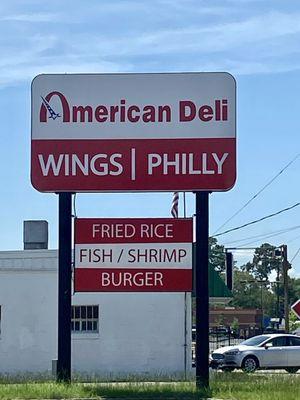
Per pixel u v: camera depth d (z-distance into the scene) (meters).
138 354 31.70
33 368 32.09
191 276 19.08
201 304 18.81
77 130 19.36
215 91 19.31
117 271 19.12
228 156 19.17
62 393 17.88
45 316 32.28
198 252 18.94
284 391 18.27
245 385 19.42
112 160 19.28
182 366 31.53
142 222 19.23
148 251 19.17
